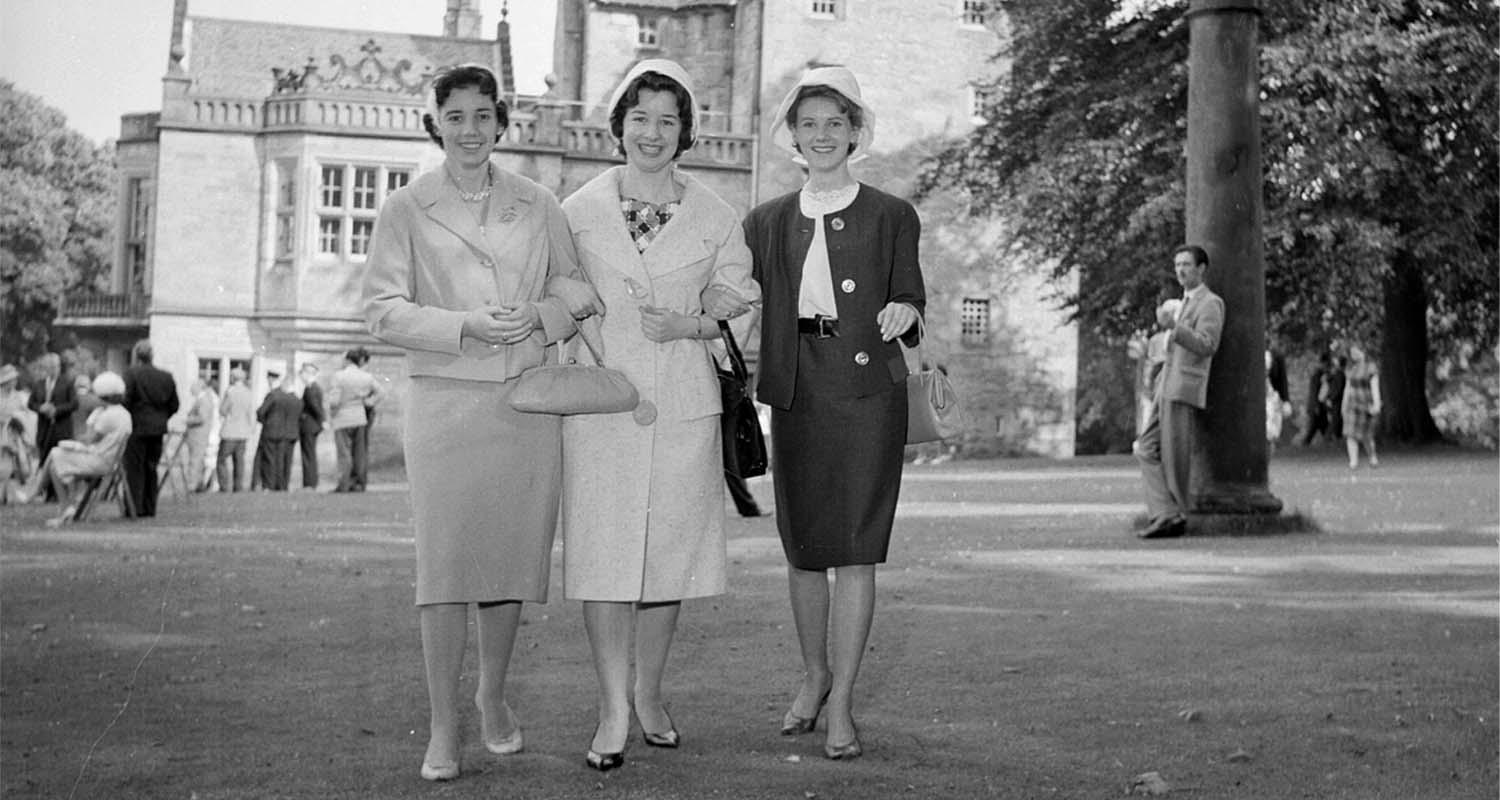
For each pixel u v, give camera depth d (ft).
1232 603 27.35
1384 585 29.89
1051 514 50.49
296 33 136.56
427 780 14.71
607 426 16.06
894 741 16.56
